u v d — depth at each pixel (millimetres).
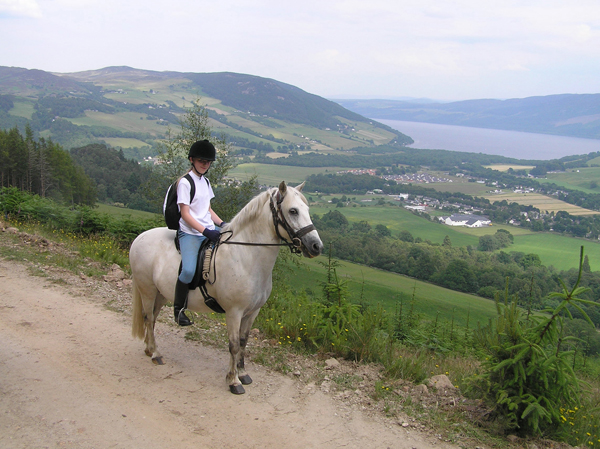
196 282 4422
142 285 4930
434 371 5926
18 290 6906
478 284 56594
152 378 4621
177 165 14727
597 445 4414
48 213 13570
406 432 4051
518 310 4648
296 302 8023
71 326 5793
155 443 3520
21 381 4254
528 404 4164
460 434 4113
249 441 3676
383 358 5688
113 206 69250
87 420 3732
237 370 4688
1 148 58250
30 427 3545
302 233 4078
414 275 62000
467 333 9070
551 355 4324
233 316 4410
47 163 60438
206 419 3945
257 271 4348
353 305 6715
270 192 4336
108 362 4887
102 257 9633
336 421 4121
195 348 5555
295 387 4730
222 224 4863
